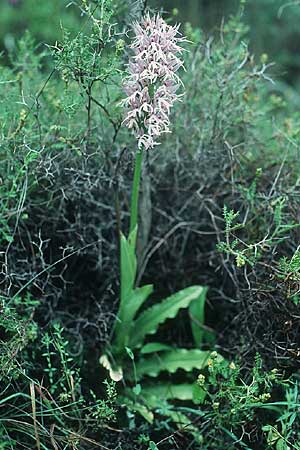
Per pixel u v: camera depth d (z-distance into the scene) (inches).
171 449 24.7
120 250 27.2
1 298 23.5
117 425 25.5
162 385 27.1
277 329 25.0
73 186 26.5
